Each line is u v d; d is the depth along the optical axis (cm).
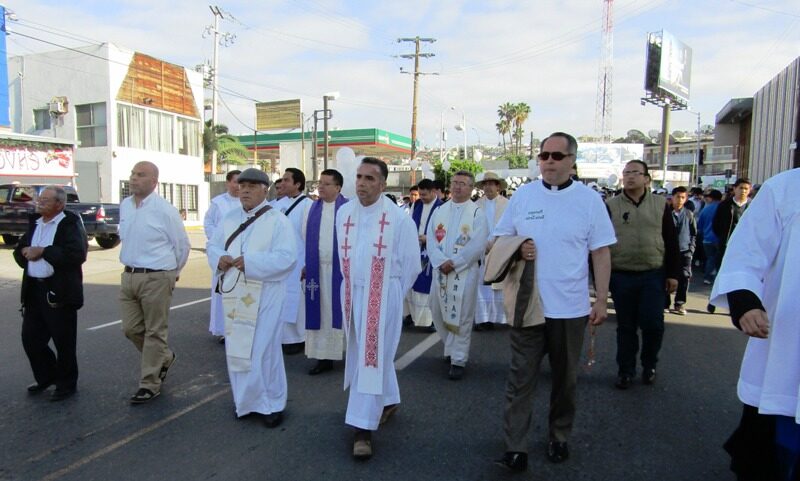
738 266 225
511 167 5334
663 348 659
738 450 246
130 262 479
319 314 551
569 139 347
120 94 2355
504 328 764
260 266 415
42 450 387
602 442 404
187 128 2788
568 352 351
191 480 347
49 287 471
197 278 1189
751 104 3106
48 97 2400
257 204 437
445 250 549
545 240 348
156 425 429
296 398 488
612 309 880
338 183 562
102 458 376
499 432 419
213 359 599
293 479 349
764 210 225
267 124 4369
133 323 488
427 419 443
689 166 6781
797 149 353
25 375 546
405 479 349
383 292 395
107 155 2330
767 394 223
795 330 217
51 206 470
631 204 515
